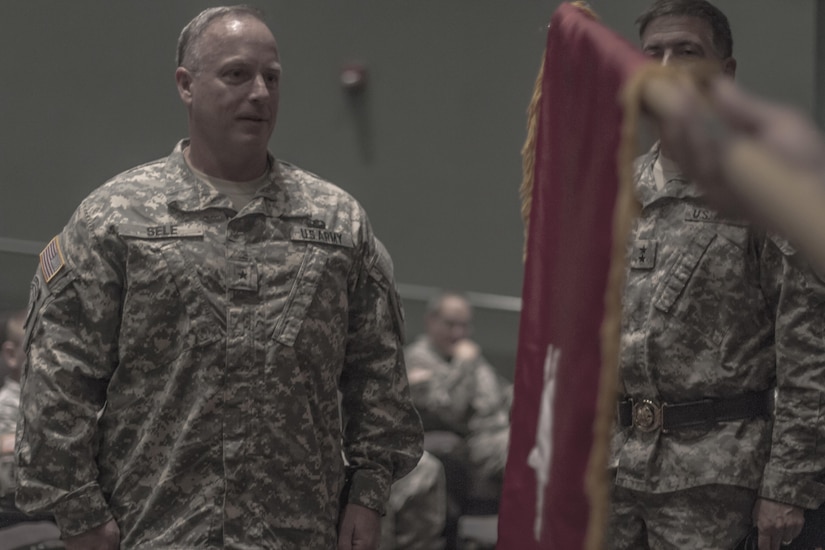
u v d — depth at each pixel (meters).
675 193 3.31
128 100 9.59
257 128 3.11
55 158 9.59
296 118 10.04
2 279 9.38
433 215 9.88
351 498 3.24
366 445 3.28
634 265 3.34
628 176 1.05
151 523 3.01
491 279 9.74
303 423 3.08
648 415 3.28
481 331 9.76
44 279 3.10
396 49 9.88
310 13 9.96
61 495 2.99
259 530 3.01
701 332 3.25
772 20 8.27
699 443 3.23
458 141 9.80
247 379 3.02
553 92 1.51
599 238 1.26
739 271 3.23
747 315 3.25
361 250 3.26
